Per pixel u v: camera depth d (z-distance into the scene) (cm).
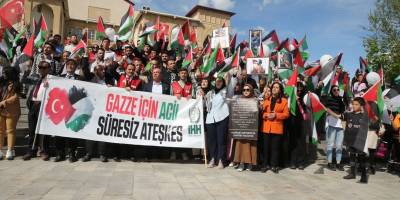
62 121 866
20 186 629
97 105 895
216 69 1134
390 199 683
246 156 887
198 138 941
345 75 1214
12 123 862
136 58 1069
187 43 1491
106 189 634
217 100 923
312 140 974
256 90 1025
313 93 999
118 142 900
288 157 995
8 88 867
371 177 903
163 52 1180
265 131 902
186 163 946
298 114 974
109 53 1217
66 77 927
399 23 2559
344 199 664
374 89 941
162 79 996
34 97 885
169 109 939
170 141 927
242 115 898
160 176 763
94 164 855
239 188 697
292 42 1476
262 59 1075
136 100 922
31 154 883
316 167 997
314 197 662
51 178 694
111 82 1010
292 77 957
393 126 996
